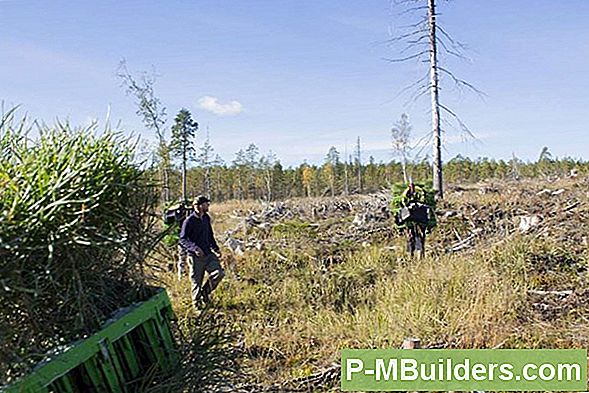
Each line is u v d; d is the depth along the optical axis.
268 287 8.97
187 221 8.03
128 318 3.67
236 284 9.18
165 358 3.96
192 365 4.00
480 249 10.45
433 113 19.58
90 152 3.61
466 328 6.46
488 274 8.10
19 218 3.01
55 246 3.16
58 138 3.57
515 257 8.88
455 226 12.88
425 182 11.13
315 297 8.38
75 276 3.30
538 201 14.09
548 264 8.80
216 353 4.21
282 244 12.16
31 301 3.04
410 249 10.52
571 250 9.28
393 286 8.16
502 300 7.12
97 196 3.43
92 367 3.31
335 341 6.54
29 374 2.89
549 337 6.29
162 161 6.25
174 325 4.29
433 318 6.69
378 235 12.76
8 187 3.05
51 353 3.11
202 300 7.53
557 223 11.45
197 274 8.02
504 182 20.36
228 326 5.82
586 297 7.48
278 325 7.12
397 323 6.70
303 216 16.56
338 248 11.65
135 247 3.89
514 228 12.09
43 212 3.10
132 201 3.84
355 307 7.84
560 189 15.55
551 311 7.11
